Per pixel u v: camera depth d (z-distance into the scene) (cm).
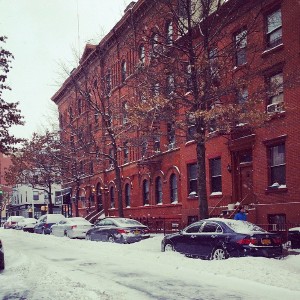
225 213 2073
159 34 1708
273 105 1903
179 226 2573
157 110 1661
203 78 1622
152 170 2992
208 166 2386
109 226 1994
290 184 1802
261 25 1984
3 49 2186
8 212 9200
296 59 1797
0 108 2295
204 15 1686
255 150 2019
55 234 2711
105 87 2866
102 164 3788
